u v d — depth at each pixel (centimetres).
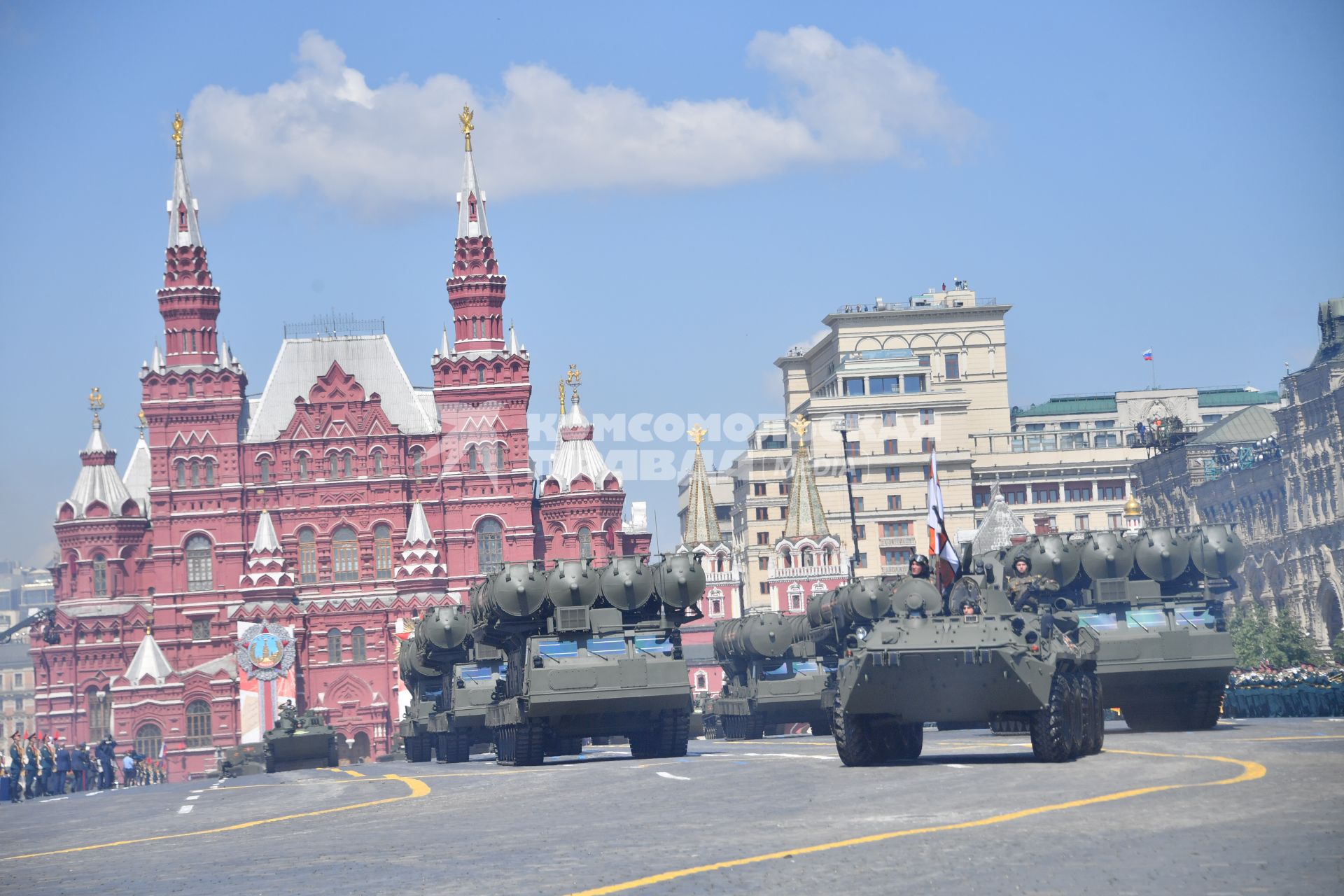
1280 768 2706
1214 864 1697
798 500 18900
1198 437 12812
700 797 2945
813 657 7562
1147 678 4588
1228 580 4828
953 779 2866
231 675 16812
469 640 6881
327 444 17462
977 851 1886
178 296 17638
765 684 7531
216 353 17750
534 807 3038
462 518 17412
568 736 5262
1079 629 3578
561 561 5306
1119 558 4747
